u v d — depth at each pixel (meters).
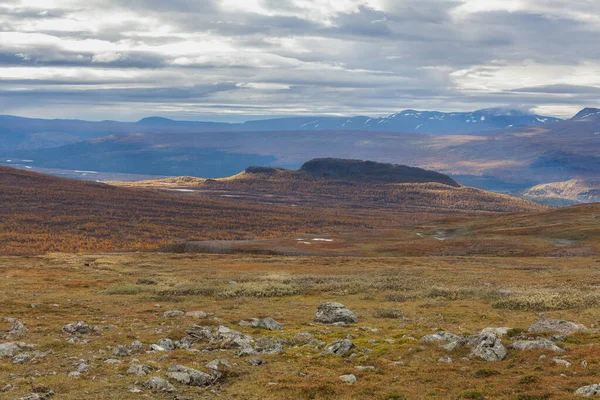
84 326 29.30
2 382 19.27
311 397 18.20
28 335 27.91
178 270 76.25
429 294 48.25
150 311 38.50
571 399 16.34
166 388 18.88
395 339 28.06
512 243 115.88
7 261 87.12
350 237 149.25
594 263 80.19
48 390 18.20
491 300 44.91
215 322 33.41
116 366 21.84
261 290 50.47
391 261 89.25
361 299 47.16
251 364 23.06
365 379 20.38
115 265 83.94
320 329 31.55
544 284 53.97
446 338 27.23
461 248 113.44
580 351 22.39
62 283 56.78
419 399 17.70
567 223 141.38
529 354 22.58
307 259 95.31
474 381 19.45
